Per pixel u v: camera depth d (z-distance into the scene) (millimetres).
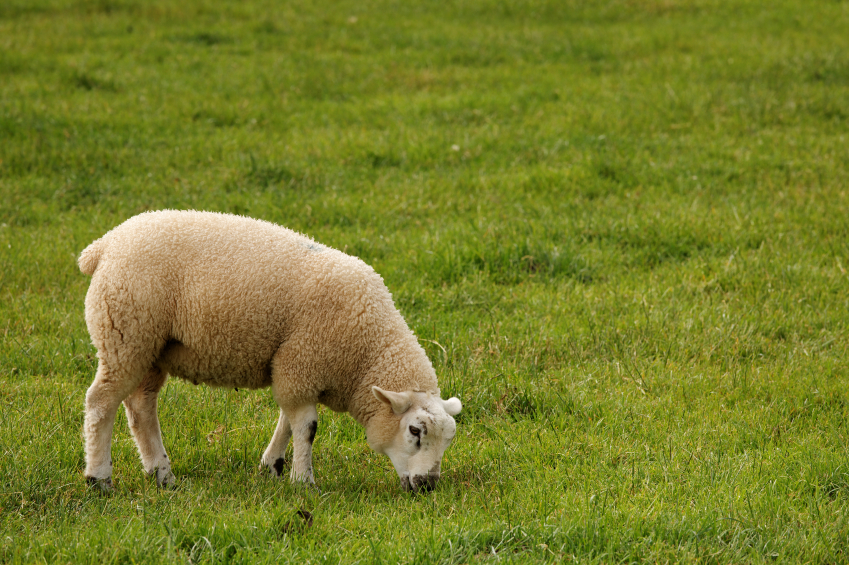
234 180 29797
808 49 49062
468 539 11797
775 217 27188
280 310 13469
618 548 11875
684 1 62969
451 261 23609
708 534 12234
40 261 22844
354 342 13828
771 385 18141
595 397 17672
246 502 13086
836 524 12484
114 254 13242
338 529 12281
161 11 56531
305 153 32750
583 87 42250
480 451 15664
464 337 19875
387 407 13914
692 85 41719
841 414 16922
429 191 29547
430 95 41062
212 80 42250
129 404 14086
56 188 28422
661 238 25797
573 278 23250
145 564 10945
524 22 58594
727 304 21938
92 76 40156
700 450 15336
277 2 61844
